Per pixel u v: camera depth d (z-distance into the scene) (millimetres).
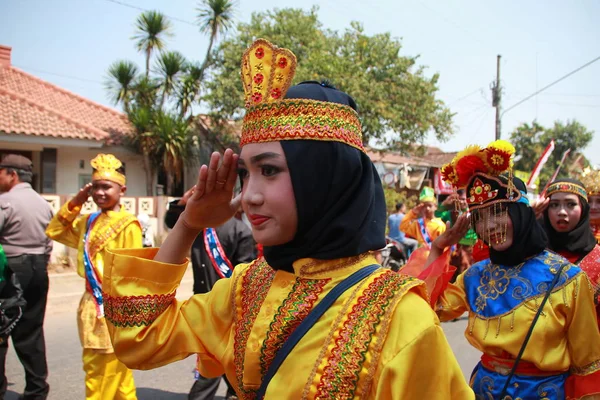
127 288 1492
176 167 14281
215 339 1545
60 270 9383
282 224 1298
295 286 1344
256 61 1375
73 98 15953
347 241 1299
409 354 1144
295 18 14664
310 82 1452
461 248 6559
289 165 1273
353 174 1323
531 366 2248
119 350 1487
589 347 2184
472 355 5453
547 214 3123
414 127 14547
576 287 2221
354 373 1157
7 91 12766
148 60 15266
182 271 1571
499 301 2354
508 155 2301
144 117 13734
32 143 11844
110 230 3736
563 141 25656
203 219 1545
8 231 4004
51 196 10336
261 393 1264
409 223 6730
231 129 15758
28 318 4055
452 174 2539
